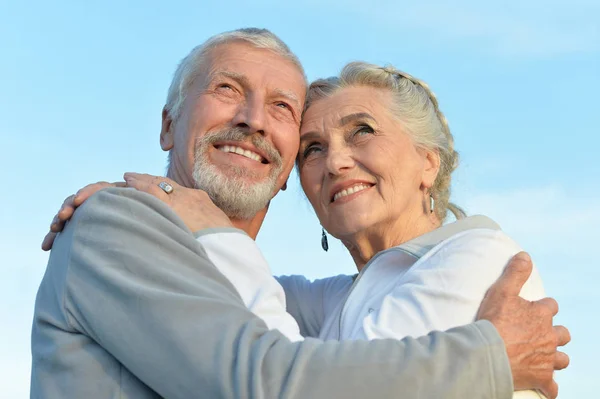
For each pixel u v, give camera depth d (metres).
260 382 1.90
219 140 3.21
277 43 3.41
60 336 2.20
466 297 2.40
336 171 3.10
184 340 1.98
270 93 3.25
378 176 3.09
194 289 2.10
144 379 2.03
